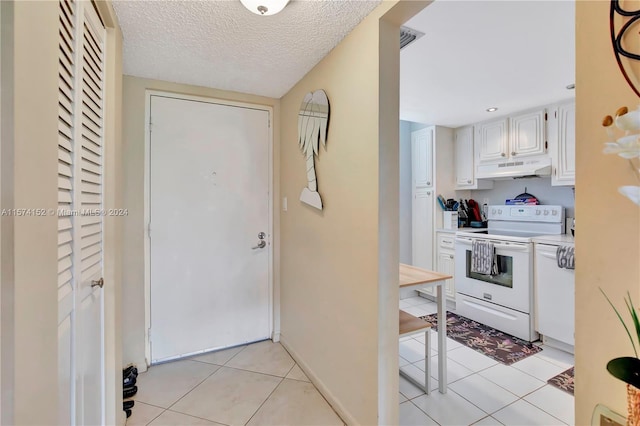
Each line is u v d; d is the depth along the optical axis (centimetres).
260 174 263
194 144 239
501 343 267
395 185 148
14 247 52
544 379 212
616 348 59
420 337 280
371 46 146
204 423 168
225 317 254
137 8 141
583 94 63
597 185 61
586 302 63
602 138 60
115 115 142
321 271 196
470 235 321
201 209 243
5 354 50
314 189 202
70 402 93
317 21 153
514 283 280
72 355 95
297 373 219
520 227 339
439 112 319
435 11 152
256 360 236
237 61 196
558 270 251
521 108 304
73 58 94
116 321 144
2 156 50
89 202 114
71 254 94
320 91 193
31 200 58
